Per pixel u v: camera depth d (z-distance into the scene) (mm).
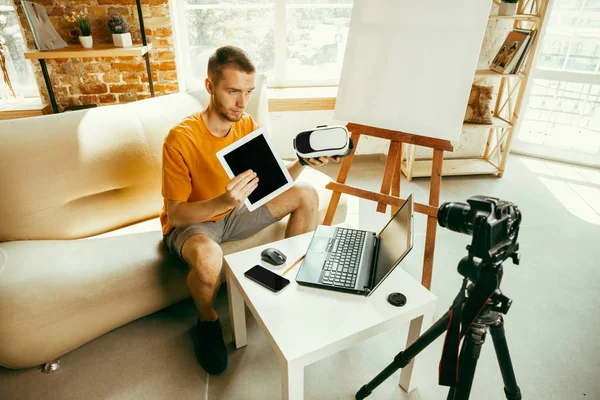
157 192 1755
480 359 1445
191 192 1470
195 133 1392
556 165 3117
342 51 2980
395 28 1527
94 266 1367
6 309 1194
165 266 1455
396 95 1568
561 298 1739
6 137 1432
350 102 1670
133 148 1661
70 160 1524
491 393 1308
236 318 1394
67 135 1529
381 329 1064
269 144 1288
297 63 2979
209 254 1286
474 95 2686
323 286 1154
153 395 1292
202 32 2738
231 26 2754
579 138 3086
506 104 3045
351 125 1688
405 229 1094
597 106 2945
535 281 1843
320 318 1058
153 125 1727
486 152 3082
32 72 2564
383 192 1659
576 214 2424
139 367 1397
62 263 1349
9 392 1299
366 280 1168
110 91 2555
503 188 2752
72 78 2477
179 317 1632
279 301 1116
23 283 1240
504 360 1033
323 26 2865
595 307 1692
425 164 2977
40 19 2088
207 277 1293
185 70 2834
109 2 2324
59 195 1511
